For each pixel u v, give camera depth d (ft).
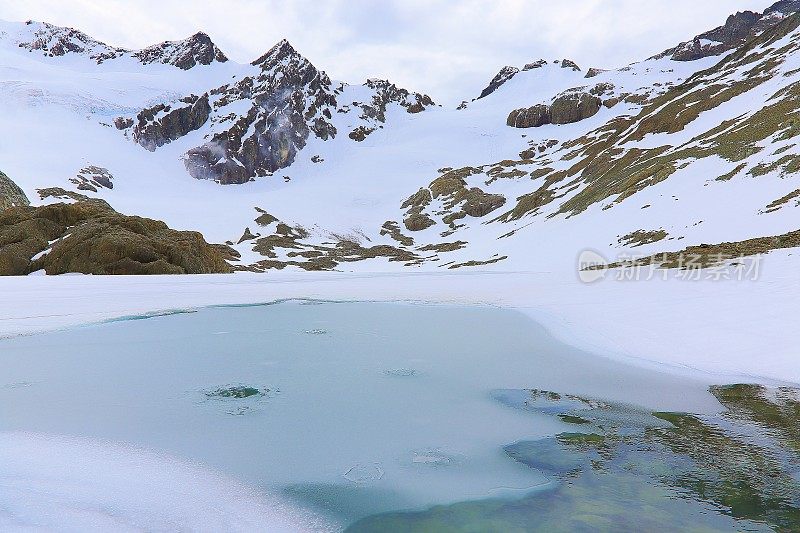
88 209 122.11
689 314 36.52
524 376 26.53
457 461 16.58
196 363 29.78
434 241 277.44
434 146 493.77
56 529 11.73
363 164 467.93
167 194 357.61
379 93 647.97
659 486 14.47
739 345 27.76
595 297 51.93
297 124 503.20
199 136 453.99
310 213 334.44
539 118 479.82
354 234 305.73
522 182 324.60
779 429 18.20
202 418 20.56
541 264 140.67
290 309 53.21
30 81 435.94
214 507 13.41
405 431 19.27
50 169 314.35
